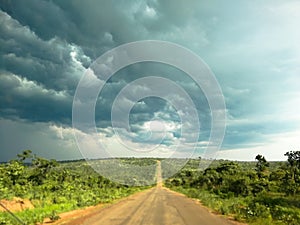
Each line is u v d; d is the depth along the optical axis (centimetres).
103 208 2858
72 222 1856
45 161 4622
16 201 2828
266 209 2175
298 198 3525
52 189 4347
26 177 4369
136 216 2119
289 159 4719
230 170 6344
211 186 5956
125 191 6488
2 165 4109
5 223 1700
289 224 1786
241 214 2052
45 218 2114
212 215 2156
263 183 4697
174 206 2955
